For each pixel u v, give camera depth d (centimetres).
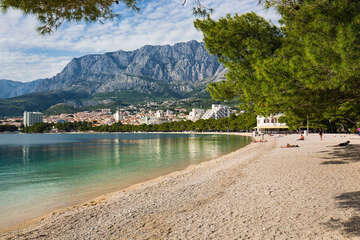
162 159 3359
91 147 6525
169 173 2105
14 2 398
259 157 2483
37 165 3203
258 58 903
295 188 1047
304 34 714
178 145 6431
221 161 2542
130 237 673
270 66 791
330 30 615
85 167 2848
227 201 939
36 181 2033
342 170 1384
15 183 1956
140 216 855
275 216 730
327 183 1094
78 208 1111
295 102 959
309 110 1201
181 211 870
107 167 2766
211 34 981
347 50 552
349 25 562
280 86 783
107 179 1983
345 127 7200
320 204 805
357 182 1071
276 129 11169
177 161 3039
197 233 656
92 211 977
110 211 956
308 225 645
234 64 1014
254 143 5472
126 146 6669
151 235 672
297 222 670
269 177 1350
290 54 786
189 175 1750
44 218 990
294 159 2062
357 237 554
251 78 951
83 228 785
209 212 826
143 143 8012
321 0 641
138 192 1288
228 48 964
